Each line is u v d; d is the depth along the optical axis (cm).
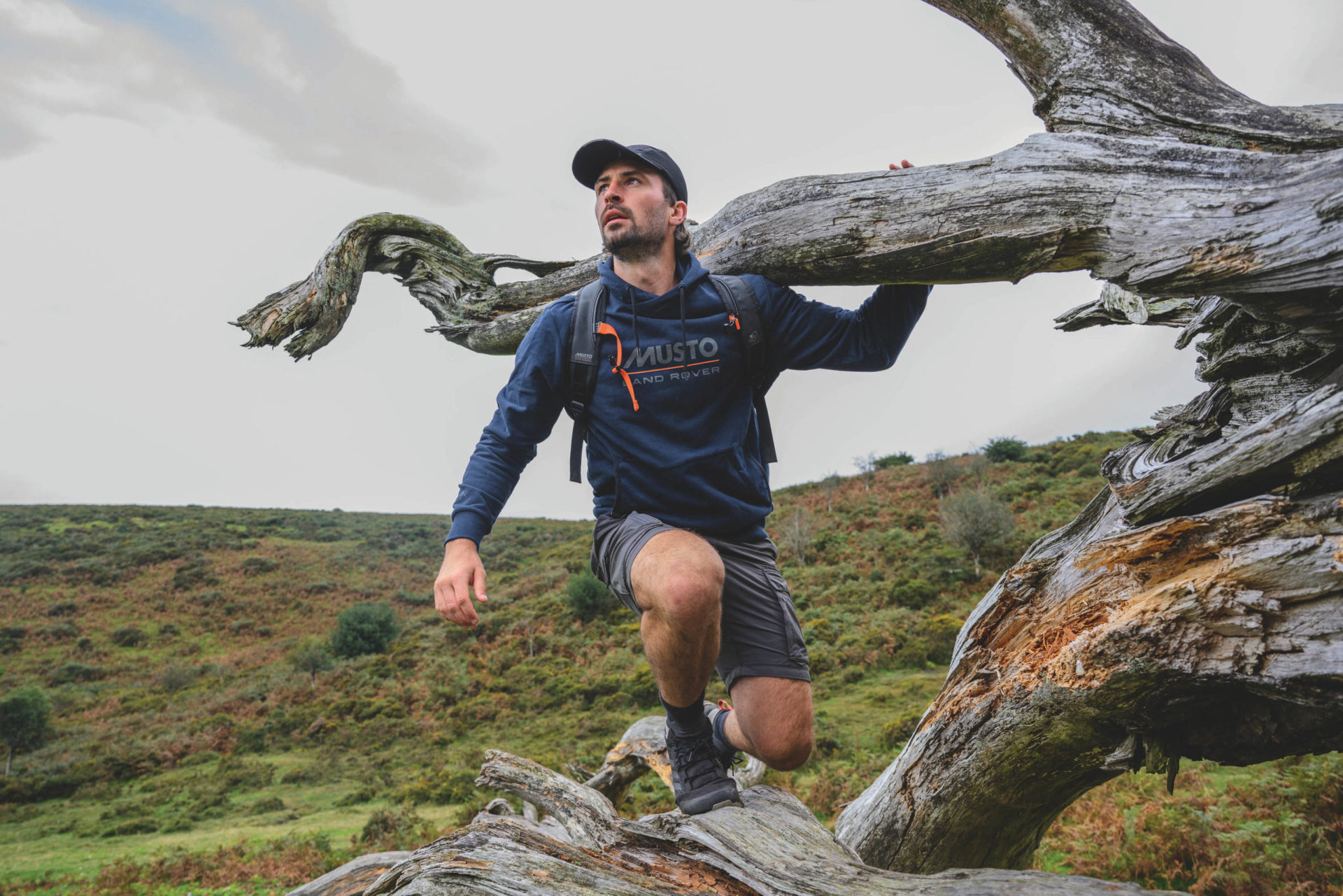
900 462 5884
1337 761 491
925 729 207
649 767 383
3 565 6800
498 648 3616
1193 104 153
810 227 180
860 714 1730
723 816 175
